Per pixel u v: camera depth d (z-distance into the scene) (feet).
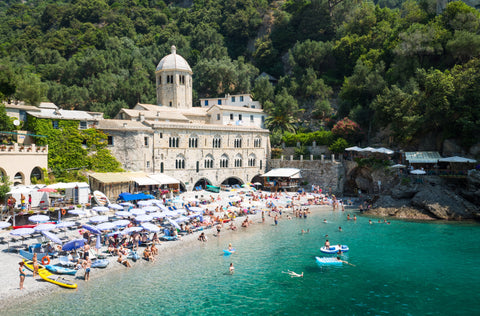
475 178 196.44
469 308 89.30
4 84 197.88
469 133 223.30
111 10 572.10
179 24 551.59
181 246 140.26
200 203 208.33
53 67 404.16
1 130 169.99
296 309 88.79
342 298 95.40
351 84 305.32
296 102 346.33
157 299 93.15
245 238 153.99
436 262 123.34
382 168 234.38
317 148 289.94
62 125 193.16
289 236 157.58
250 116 325.21
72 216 160.15
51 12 554.05
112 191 195.93
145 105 288.51
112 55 443.73
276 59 460.96
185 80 316.81
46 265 105.40
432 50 260.83
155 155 227.61
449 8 277.23
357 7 420.36
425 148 250.98
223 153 265.75
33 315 82.23
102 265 113.19
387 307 90.12
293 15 470.80
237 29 502.38
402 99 250.78
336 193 254.88
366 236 157.28
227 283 104.78
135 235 133.69
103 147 208.03
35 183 168.14
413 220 188.34
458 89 225.56
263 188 279.08
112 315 83.71
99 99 368.48
